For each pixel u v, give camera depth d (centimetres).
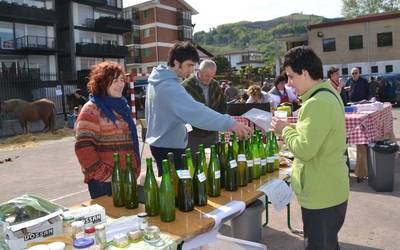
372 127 591
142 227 206
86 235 189
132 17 5016
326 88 235
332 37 3488
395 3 4884
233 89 1652
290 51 241
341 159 241
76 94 1834
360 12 5066
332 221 244
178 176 245
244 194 275
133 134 293
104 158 277
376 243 397
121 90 291
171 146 330
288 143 242
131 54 5038
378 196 539
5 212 203
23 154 1135
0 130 1636
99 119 279
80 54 3644
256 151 319
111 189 274
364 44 3375
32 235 194
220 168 285
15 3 3020
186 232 212
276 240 414
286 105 589
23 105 1580
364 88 878
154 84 312
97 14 3912
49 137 1509
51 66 3381
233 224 353
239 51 8875
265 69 4662
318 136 226
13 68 2678
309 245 252
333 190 240
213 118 282
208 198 268
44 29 3331
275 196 288
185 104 293
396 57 3269
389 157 548
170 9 5156
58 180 764
